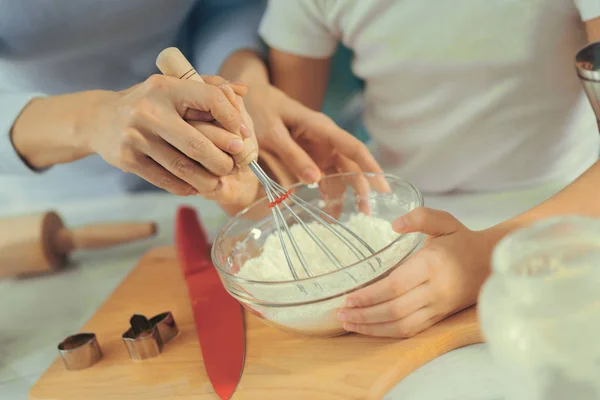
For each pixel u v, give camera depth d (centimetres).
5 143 98
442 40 101
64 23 115
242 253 86
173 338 85
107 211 138
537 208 79
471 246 73
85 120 84
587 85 65
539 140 103
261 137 96
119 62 127
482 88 102
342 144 95
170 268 105
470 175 109
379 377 67
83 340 85
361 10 105
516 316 45
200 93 68
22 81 128
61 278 117
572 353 43
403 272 69
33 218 117
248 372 74
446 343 70
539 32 95
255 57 118
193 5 129
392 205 85
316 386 69
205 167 72
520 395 48
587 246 44
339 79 142
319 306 70
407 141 114
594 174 81
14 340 100
